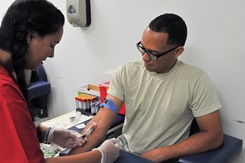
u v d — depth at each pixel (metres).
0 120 0.70
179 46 1.24
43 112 2.73
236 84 1.44
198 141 1.22
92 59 2.15
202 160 1.16
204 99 1.25
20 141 0.71
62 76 2.50
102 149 1.01
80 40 2.19
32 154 0.74
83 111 1.93
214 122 1.24
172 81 1.32
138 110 1.40
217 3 1.38
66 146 1.24
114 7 1.85
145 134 1.39
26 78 0.88
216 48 1.45
